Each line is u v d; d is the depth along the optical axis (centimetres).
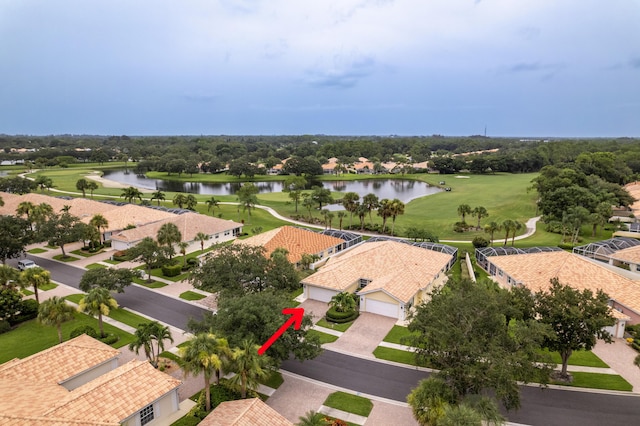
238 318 3194
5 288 4684
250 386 3044
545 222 9312
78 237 6969
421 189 17250
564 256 5391
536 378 2869
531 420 2944
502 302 3238
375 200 9244
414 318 3234
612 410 3056
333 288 5044
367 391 3319
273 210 11806
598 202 9050
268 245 6391
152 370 3006
